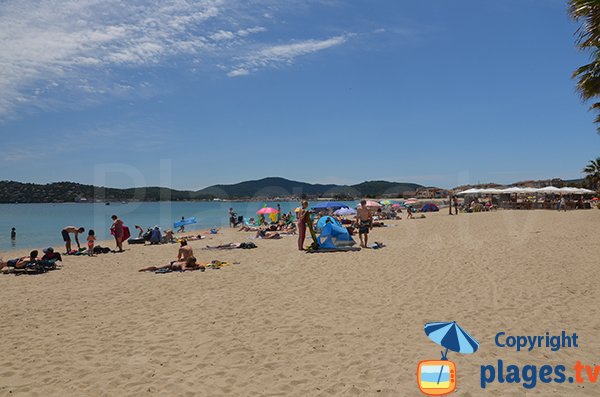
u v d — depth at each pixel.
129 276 10.76
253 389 4.30
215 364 4.95
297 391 4.24
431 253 12.80
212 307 7.38
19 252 18.39
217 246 16.53
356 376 4.54
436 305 7.13
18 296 8.65
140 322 6.61
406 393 4.14
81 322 6.70
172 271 11.16
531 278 8.86
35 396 4.25
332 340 5.64
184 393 4.25
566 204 36.38
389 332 5.88
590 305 6.87
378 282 9.01
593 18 9.34
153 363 5.01
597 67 11.89
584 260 10.65
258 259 12.97
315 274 10.12
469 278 9.05
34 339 5.94
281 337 5.80
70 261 13.96
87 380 4.59
